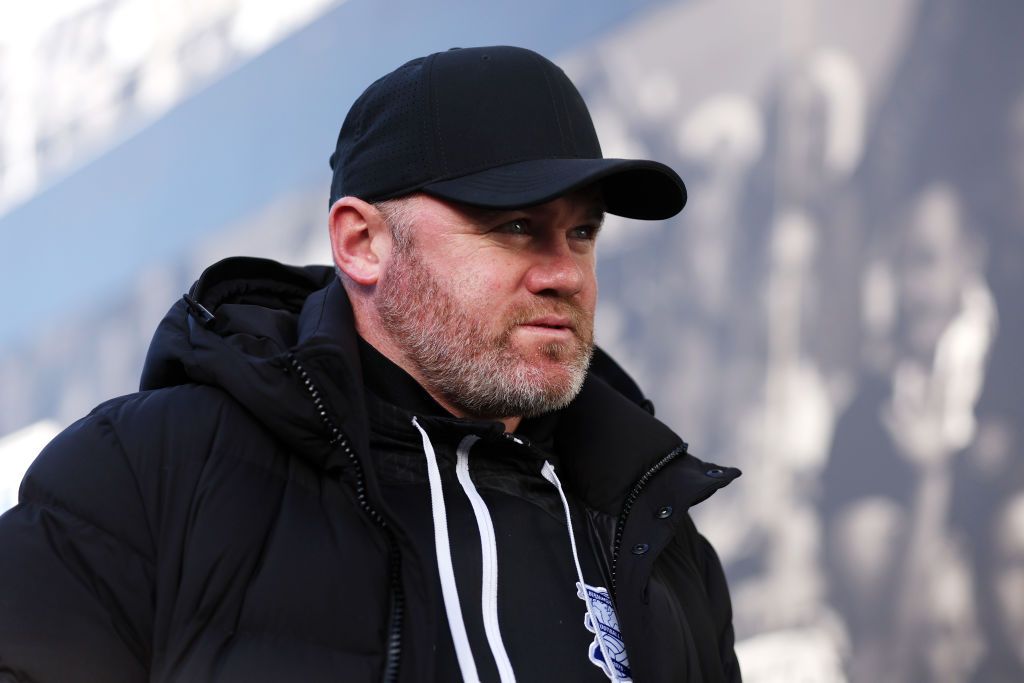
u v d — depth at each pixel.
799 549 11.28
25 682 3.00
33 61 13.73
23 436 13.36
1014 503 10.94
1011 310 11.11
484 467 3.89
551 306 3.67
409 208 3.73
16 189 13.74
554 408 3.76
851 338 11.44
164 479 3.36
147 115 13.44
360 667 3.21
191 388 3.62
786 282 11.59
